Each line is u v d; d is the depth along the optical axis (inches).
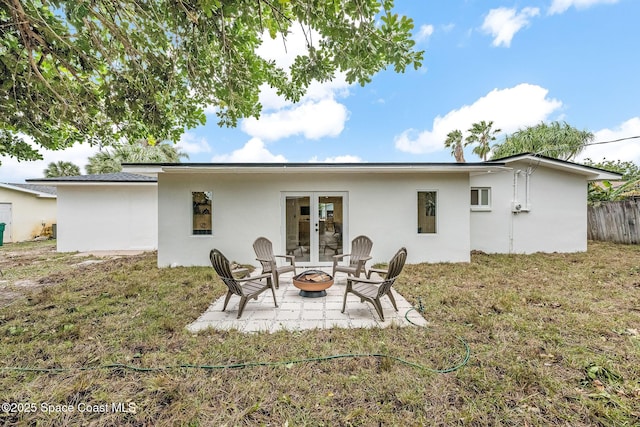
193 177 270.8
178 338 120.5
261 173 273.0
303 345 114.0
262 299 177.0
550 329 125.1
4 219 513.3
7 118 130.1
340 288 202.2
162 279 220.4
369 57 116.2
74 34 116.6
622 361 98.8
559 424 72.7
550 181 331.9
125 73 127.5
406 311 152.5
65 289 193.9
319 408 79.0
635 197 418.6
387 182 277.7
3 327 131.6
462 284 202.1
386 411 77.8
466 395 83.4
